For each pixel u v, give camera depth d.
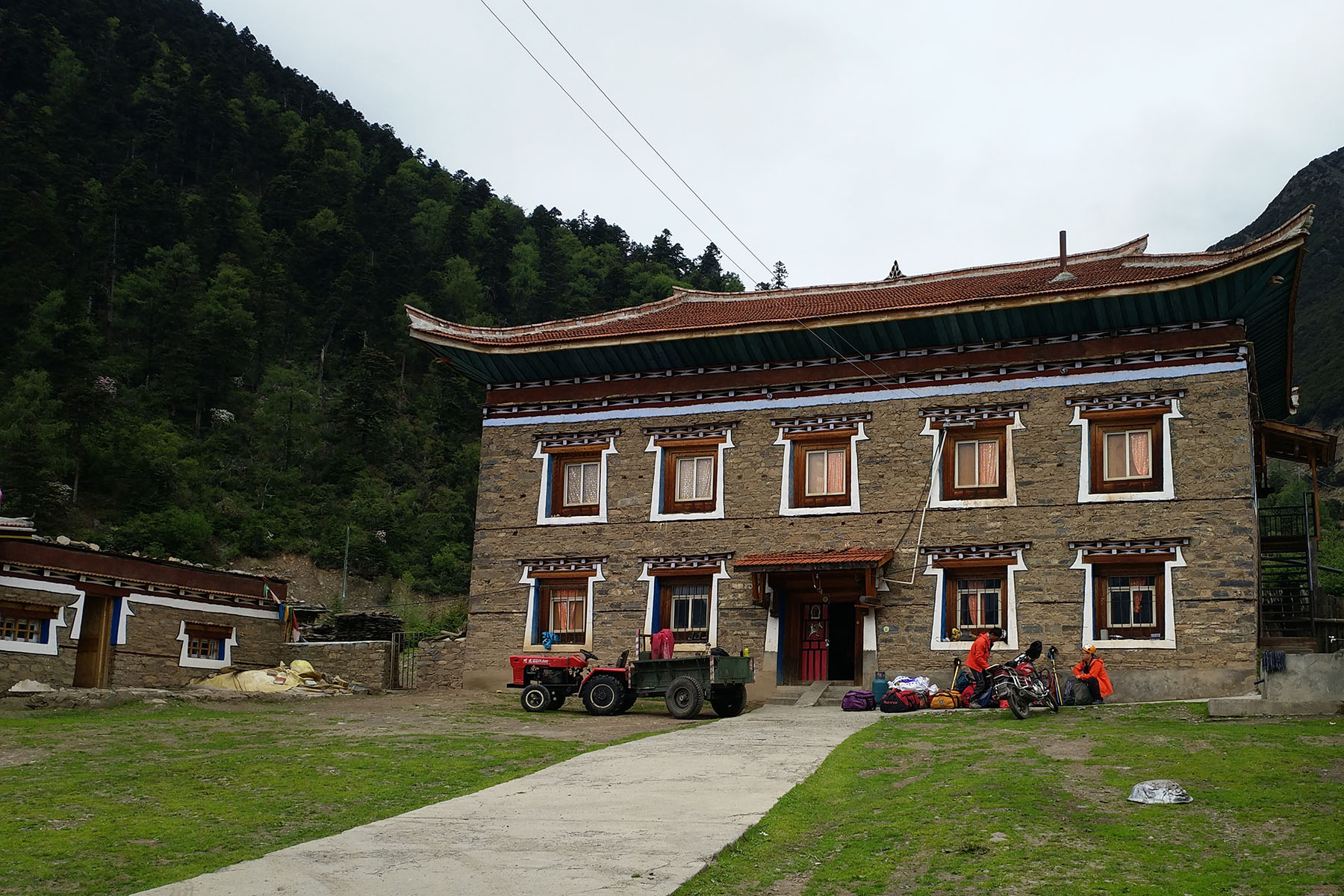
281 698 27.94
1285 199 146.12
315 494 101.50
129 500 91.31
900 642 27.83
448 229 151.25
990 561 27.38
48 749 18.86
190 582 30.27
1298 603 30.69
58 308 102.94
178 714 24.17
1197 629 25.34
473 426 119.62
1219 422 26.11
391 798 15.55
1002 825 12.64
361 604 88.44
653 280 150.12
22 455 83.06
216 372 108.69
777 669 28.80
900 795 14.63
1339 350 107.62
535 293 145.00
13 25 135.38
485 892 10.79
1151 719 21.17
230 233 128.38
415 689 31.98
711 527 30.11
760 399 30.44
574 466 32.25
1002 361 28.22
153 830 13.63
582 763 18.02
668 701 24.95
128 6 167.88
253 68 177.38
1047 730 19.73
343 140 164.25
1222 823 12.67
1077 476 27.06
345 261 130.75
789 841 12.99
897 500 28.58
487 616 31.86
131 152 135.38
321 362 119.44
